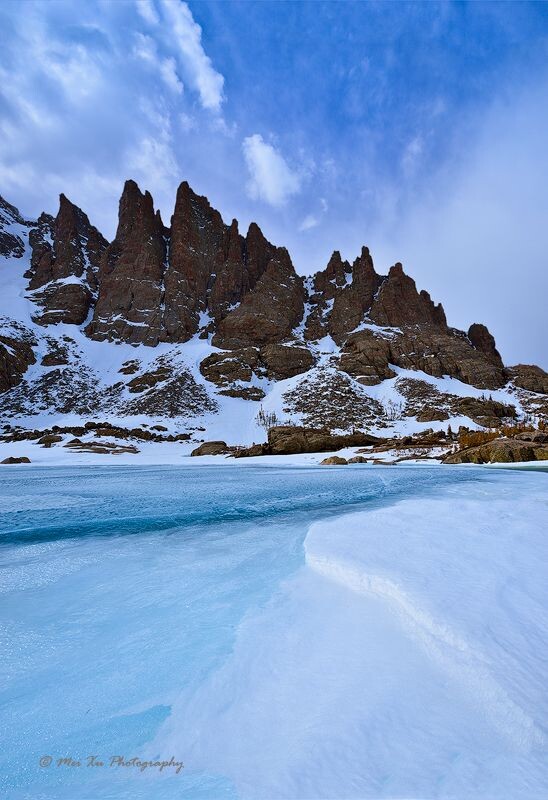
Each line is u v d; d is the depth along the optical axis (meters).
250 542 8.91
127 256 148.88
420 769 2.49
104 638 4.54
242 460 53.22
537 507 11.24
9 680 3.74
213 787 2.51
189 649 4.25
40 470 39.28
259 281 148.00
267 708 3.21
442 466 35.97
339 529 8.59
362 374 108.50
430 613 4.31
